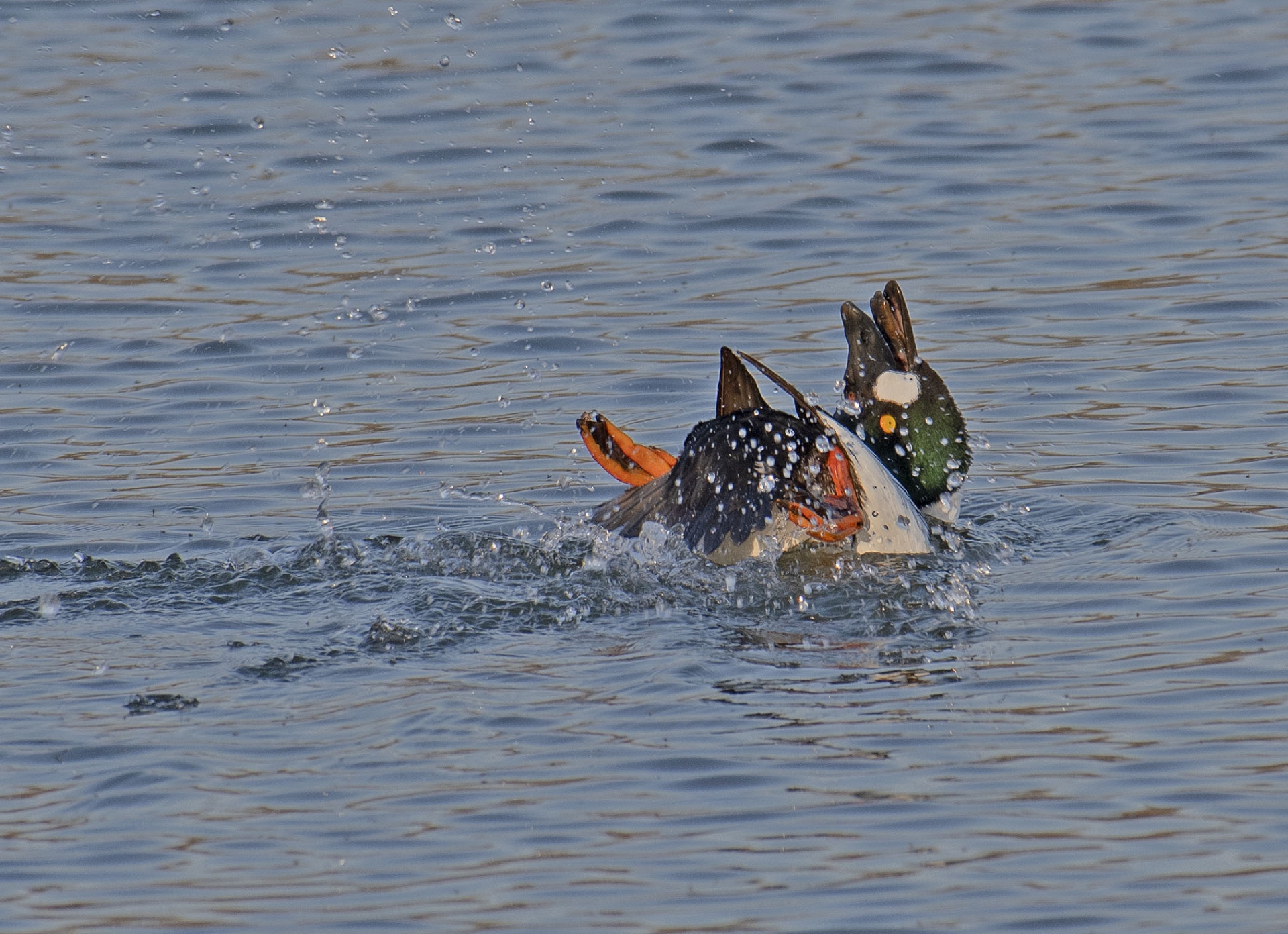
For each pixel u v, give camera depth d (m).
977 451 22.80
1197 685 15.33
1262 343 25.88
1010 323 27.09
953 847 12.64
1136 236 30.39
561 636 17.09
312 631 17.31
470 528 20.77
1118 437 22.97
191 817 13.28
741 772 13.84
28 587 18.58
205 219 32.03
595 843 12.82
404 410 24.72
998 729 14.55
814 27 42.22
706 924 11.73
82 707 15.33
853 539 19.17
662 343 26.73
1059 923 11.63
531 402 24.89
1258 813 12.98
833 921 11.74
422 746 14.40
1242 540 19.27
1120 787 13.45
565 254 30.39
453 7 44.31
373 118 36.75
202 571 19.06
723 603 17.98
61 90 38.19
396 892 12.21
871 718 14.83
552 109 37.22
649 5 43.97
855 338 21.25
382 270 29.84
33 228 31.52
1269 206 31.33
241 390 25.50
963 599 17.94
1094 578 18.39
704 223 31.58
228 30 42.41
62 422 24.38
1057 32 41.47
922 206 32.03
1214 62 38.91
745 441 18.44
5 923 11.88
